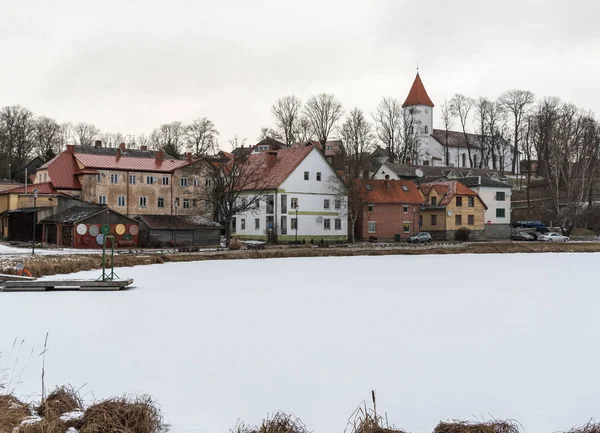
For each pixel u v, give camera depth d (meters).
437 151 146.75
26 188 72.25
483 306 29.83
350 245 76.69
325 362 18.75
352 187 85.50
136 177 78.75
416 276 44.66
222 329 23.69
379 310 28.48
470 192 93.25
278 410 14.27
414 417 13.98
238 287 37.19
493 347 20.88
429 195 93.44
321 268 51.09
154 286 37.47
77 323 24.70
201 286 37.62
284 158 86.69
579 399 15.27
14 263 42.88
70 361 18.56
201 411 14.14
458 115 148.75
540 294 34.53
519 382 16.75
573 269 50.91
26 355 19.25
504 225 95.25
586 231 99.69
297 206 83.00
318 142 119.19
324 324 24.89
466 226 92.69
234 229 89.25
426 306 29.81
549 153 110.56
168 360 18.80
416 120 140.25
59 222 67.81
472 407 14.69
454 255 69.12
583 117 110.25
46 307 28.72
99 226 66.69
